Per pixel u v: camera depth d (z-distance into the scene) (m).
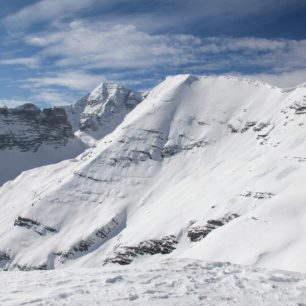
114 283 20.00
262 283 18.78
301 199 96.62
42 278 23.30
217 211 143.00
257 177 153.12
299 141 170.38
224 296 16.75
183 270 22.61
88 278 21.77
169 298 16.58
